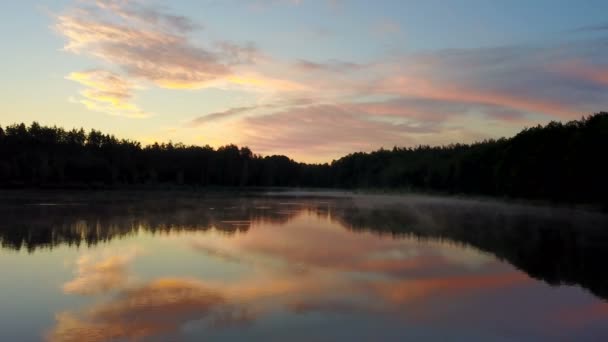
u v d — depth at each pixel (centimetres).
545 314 1280
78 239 2600
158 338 1091
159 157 12825
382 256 2128
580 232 3042
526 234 2938
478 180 7944
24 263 1920
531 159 5931
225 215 4344
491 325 1194
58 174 9344
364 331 1141
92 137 12200
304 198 8500
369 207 5716
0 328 1153
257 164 15312
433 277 1709
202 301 1376
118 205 5494
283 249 2306
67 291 1485
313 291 1493
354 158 16900
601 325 1198
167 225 3359
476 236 2836
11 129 10850
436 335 1118
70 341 1073
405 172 11925
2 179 8456
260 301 1380
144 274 1723
